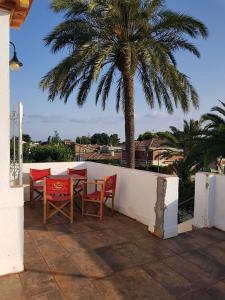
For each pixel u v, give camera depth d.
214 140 12.40
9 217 3.64
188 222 6.69
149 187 5.60
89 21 10.82
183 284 3.49
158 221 5.02
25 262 3.98
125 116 12.67
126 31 11.34
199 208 5.75
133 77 11.85
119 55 11.99
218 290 3.38
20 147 4.02
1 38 3.45
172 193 4.99
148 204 5.64
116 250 4.44
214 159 11.66
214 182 5.62
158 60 10.42
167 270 3.82
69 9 10.58
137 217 5.98
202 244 4.72
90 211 6.65
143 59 11.66
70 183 5.74
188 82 11.77
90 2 9.83
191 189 13.27
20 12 3.71
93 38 10.96
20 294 3.22
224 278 3.64
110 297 3.20
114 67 12.84
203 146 12.45
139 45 11.16
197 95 12.27
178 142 21.17
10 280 3.51
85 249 4.46
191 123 24.09
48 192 5.72
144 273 3.74
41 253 4.29
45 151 15.31
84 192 6.34
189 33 11.68
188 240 4.89
